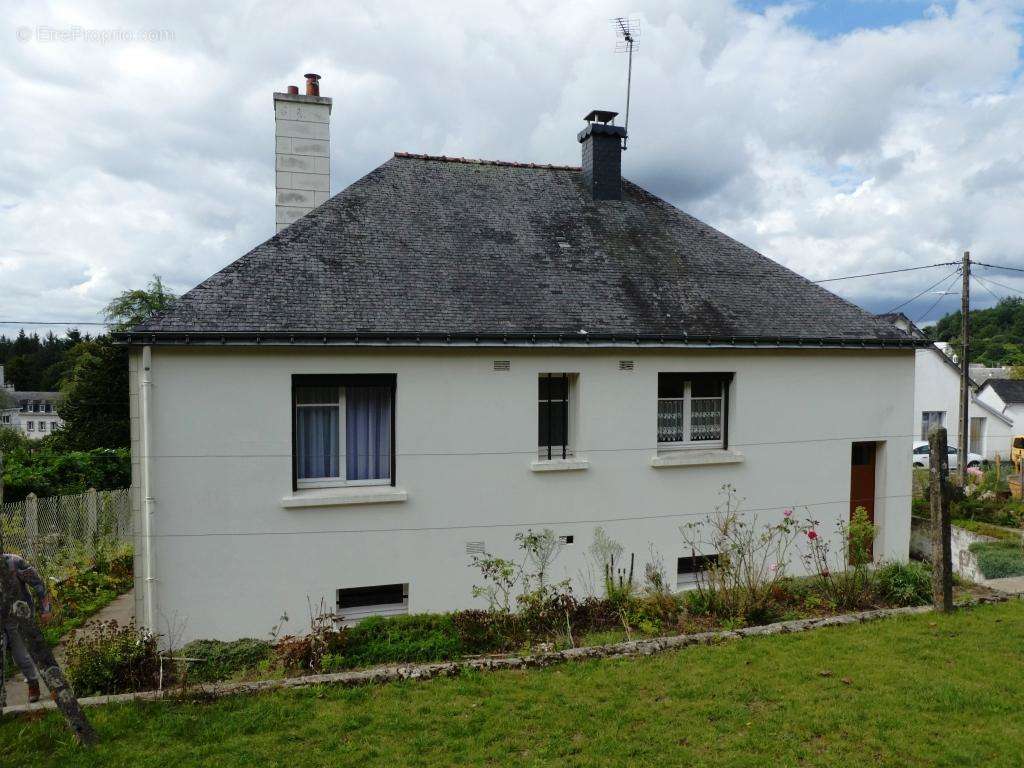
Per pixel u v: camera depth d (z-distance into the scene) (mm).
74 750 5172
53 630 9484
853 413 11672
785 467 11281
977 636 7398
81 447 26312
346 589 9562
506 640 7582
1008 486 21531
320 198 12672
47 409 82125
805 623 7824
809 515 11453
